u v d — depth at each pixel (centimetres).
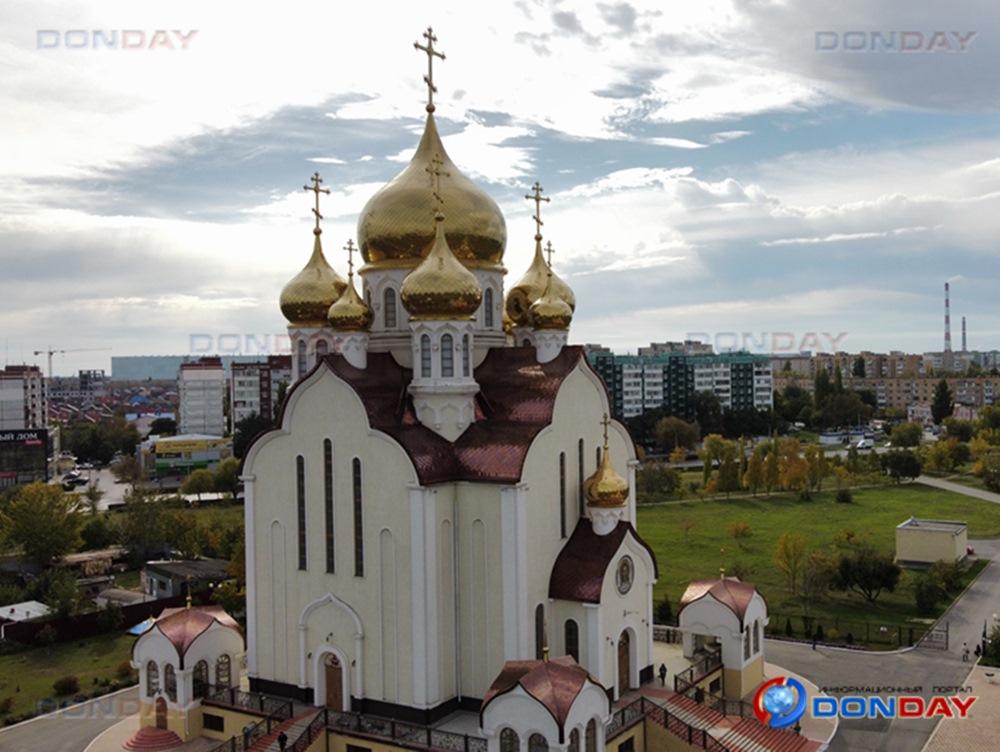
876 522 11106
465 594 4572
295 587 4806
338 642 4628
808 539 10094
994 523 11012
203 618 5025
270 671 4900
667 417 18988
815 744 4791
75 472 17925
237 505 12988
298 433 4797
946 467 15275
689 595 5541
